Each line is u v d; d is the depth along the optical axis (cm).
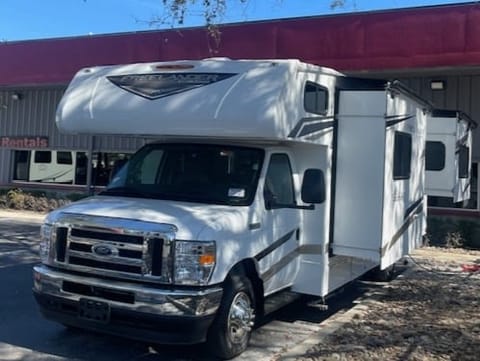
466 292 920
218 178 628
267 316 752
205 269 526
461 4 1364
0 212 2031
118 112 650
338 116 718
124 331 540
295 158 699
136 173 673
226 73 621
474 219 1480
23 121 2319
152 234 528
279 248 643
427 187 1044
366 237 702
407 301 852
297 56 1545
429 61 1398
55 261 577
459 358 577
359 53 1470
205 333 541
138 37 1791
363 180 705
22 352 582
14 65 2070
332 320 740
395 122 745
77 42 1925
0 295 820
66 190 2220
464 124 1116
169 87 639
